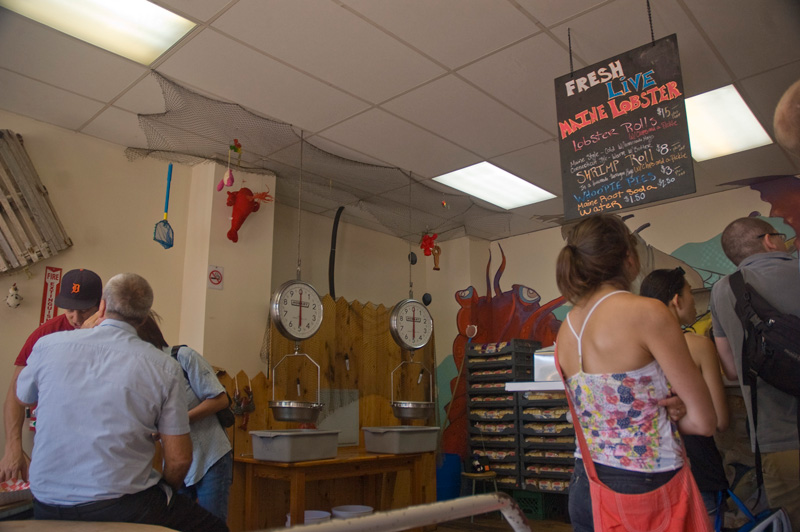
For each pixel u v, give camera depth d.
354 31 2.87
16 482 2.10
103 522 1.67
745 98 3.53
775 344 2.16
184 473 1.94
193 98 3.46
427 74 3.27
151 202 4.20
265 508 3.97
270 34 2.88
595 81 2.88
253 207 4.25
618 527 1.32
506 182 4.91
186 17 2.76
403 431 3.98
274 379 4.28
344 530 0.80
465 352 6.06
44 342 1.88
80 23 2.81
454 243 6.54
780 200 4.63
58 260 3.69
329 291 5.06
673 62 2.62
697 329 4.67
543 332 5.98
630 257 1.49
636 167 2.69
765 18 2.79
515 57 3.11
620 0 2.65
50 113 3.65
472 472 5.63
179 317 4.22
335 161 4.43
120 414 1.78
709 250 4.94
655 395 1.34
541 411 5.30
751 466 3.25
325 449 3.47
